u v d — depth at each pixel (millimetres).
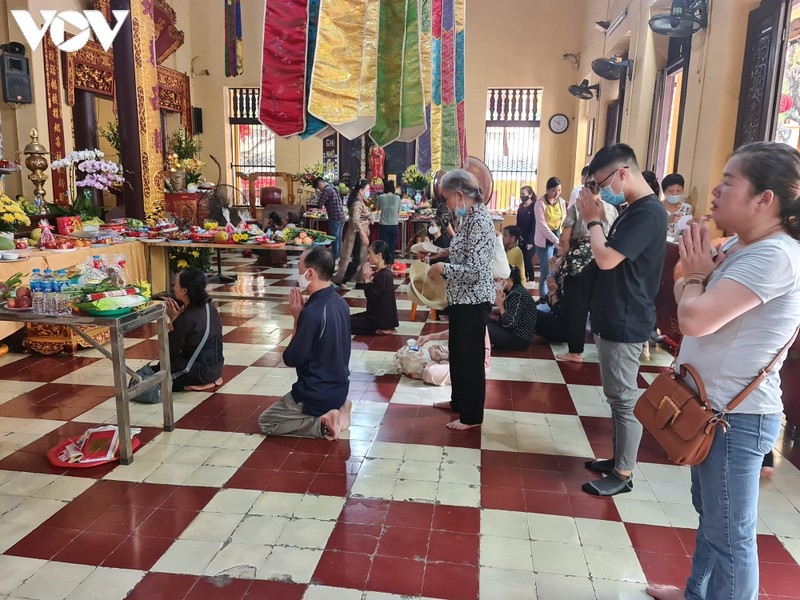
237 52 10195
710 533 1729
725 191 1612
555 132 12961
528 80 12891
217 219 7992
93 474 2996
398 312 6703
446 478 3010
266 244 6277
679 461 1714
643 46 7797
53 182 8680
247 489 2869
